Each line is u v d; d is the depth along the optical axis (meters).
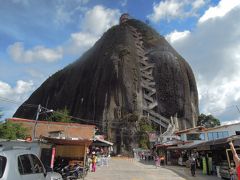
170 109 116.62
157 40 137.88
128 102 110.75
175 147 47.12
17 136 31.81
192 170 26.23
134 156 82.38
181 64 130.50
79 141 24.36
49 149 23.16
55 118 70.12
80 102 129.25
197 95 133.88
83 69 141.62
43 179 8.84
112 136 102.00
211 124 103.94
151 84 120.31
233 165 21.52
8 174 6.96
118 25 148.75
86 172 25.14
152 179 23.27
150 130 97.88
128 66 118.56
